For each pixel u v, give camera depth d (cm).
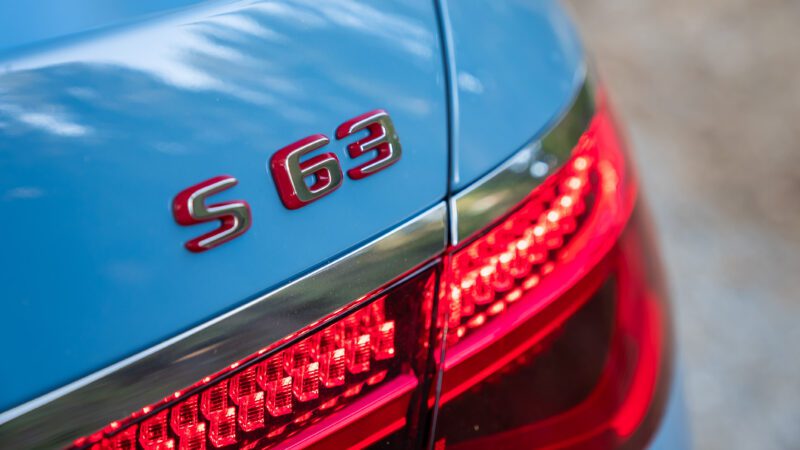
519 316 73
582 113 81
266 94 63
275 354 63
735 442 162
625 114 246
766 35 276
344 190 65
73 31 59
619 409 80
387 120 66
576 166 78
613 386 80
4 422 57
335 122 65
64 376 58
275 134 63
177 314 60
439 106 69
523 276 73
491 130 72
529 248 74
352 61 66
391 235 67
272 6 64
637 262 85
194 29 62
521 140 74
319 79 65
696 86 257
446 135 69
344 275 65
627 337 82
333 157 64
